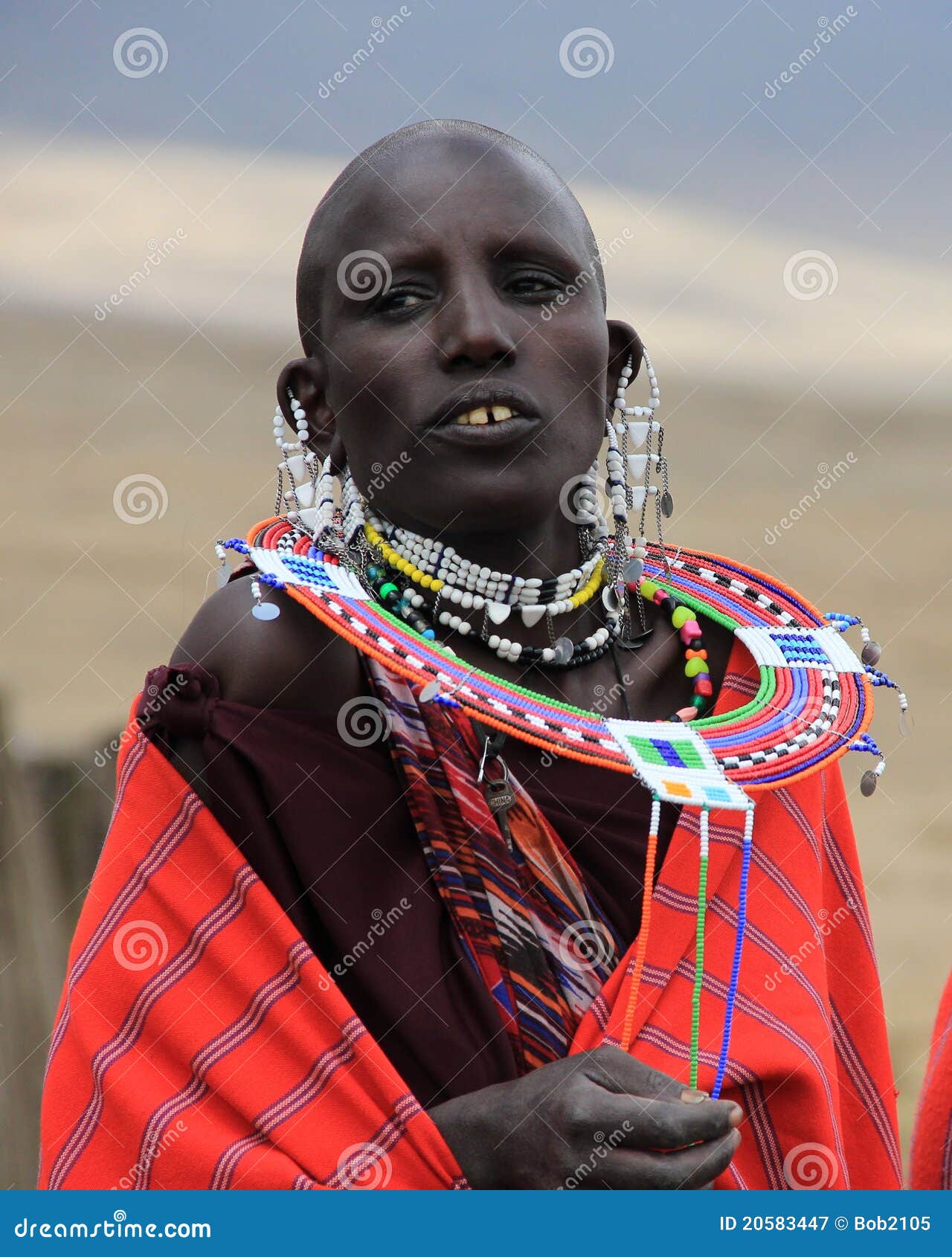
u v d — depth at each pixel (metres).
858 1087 6.82
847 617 6.85
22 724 15.75
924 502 28.09
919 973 14.81
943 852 17.09
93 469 25.05
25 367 29.53
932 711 20.27
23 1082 8.88
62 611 19.92
